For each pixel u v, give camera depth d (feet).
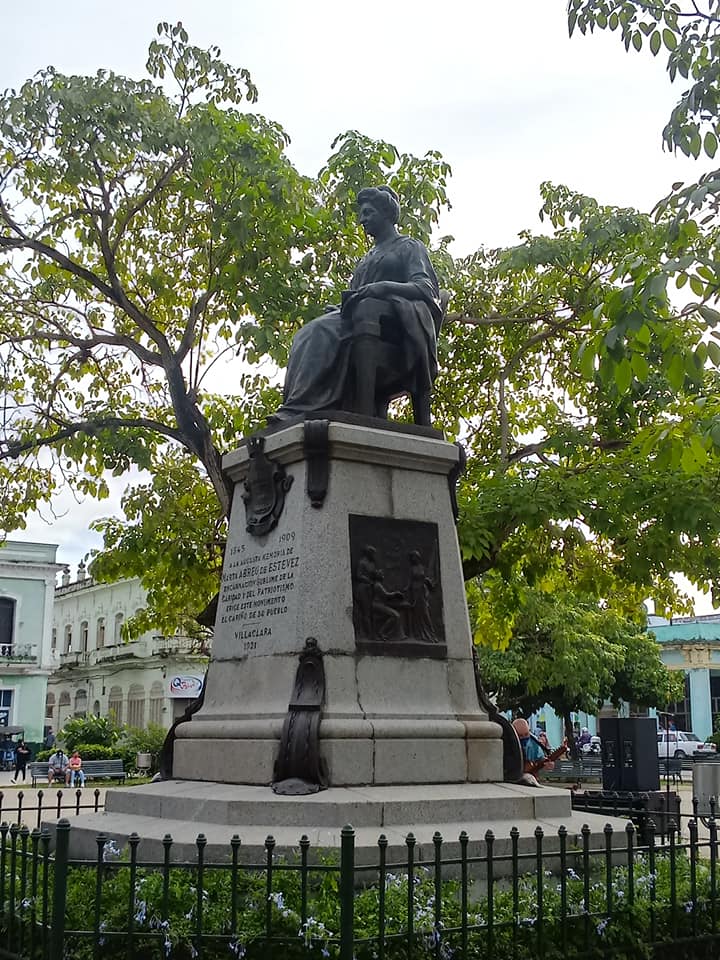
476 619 56.70
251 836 18.30
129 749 104.22
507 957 15.83
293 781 20.31
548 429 48.32
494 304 48.16
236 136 41.04
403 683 22.68
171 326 48.85
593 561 48.01
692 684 153.48
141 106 40.63
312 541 22.59
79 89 39.88
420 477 24.52
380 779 21.20
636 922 17.35
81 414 47.57
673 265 18.16
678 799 36.94
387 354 25.89
